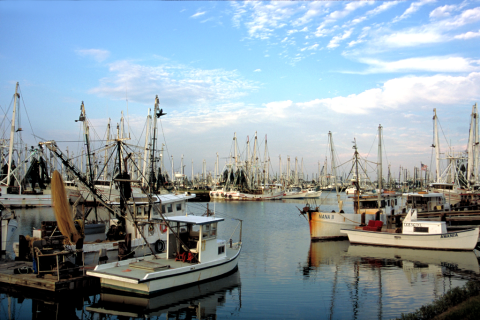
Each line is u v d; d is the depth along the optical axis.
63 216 21.61
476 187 71.62
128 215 29.91
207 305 19.95
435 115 70.38
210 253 23.89
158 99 49.38
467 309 15.28
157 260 23.70
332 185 161.25
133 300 20.08
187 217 25.41
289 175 170.25
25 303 20.08
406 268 28.39
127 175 30.86
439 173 70.12
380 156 45.41
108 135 72.00
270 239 44.28
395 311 18.95
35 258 22.00
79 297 20.69
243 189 130.12
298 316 18.30
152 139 49.62
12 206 69.12
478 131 73.00
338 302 20.42
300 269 28.25
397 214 44.97
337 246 38.72
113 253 27.55
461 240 34.38
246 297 21.38
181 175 152.25
